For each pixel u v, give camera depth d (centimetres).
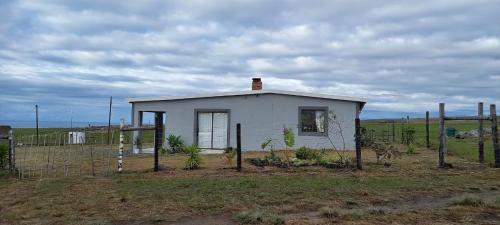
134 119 2412
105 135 2803
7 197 1003
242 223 768
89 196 992
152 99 2373
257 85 2441
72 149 2188
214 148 2325
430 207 890
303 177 1241
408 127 3331
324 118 2262
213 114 2338
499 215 814
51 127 4462
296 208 880
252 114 2283
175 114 2377
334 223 760
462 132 3294
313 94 2250
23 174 1308
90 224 763
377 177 1245
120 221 794
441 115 1505
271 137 2256
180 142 2314
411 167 1473
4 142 1573
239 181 1158
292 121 2270
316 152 1698
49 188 1095
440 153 1482
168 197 970
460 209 857
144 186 1100
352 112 2270
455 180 1195
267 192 1014
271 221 763
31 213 852
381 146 1673
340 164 1473
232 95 2288
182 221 793
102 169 1464
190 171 1378
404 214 816
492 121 1488
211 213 842
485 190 1077
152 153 2223
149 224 777
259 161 1580
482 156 1600
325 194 998
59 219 807
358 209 846
